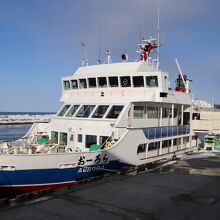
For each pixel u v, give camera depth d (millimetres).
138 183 14125
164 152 21172
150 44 22125
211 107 35031
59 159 14438
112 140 16797
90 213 10195
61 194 12195
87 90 20109
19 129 76062
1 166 13477
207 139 27266
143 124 18812
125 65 19578
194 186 13875
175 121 22812
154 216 10094
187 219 9867
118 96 19094
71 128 18703
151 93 18453
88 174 15484
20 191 13883
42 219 9562
